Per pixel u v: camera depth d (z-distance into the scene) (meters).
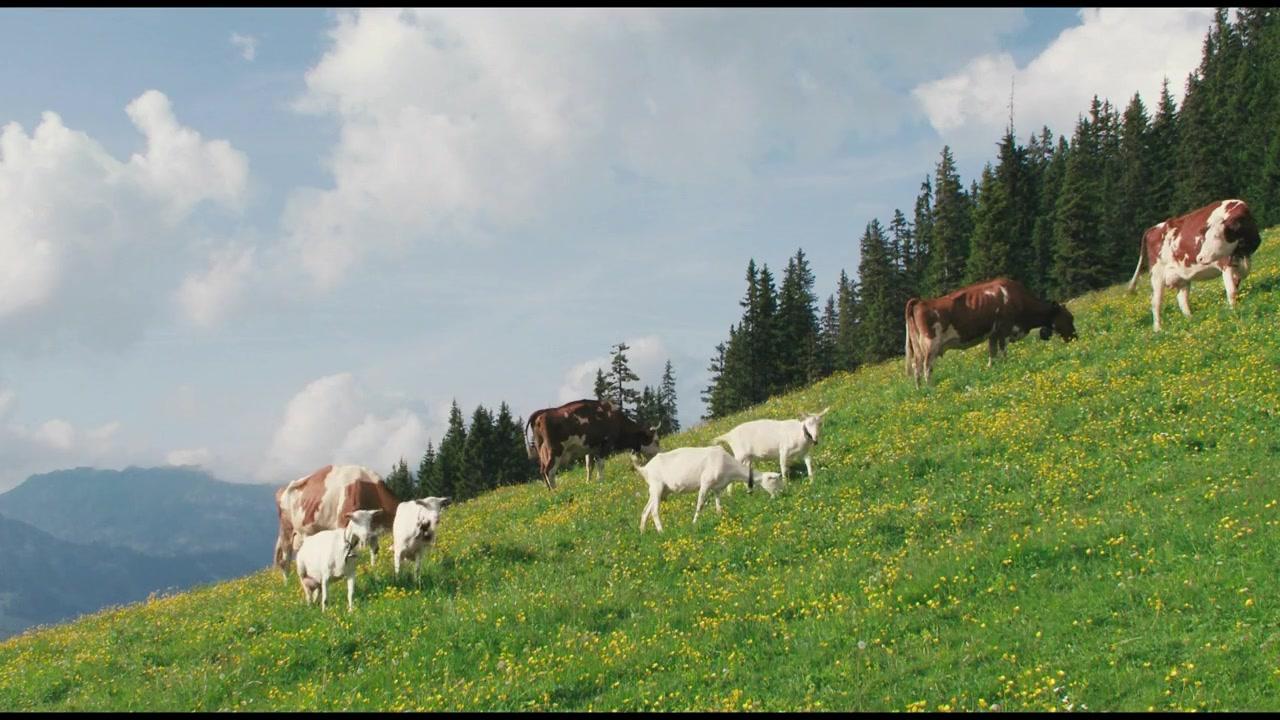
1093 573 11.89
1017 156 82.88
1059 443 17.72
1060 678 9.43
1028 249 74.31
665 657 11.62
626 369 80.38
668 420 111.19
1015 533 13.93
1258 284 24.11
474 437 98.44
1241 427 16.22
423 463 117.12
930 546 14.48
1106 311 27.69
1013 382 22.38
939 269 82.31
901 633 11.37
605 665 11.46
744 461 19.95
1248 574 10.79
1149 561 11.82
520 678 11.30
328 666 12.76
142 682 13.09
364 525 15.11
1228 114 88.38
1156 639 9.88
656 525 18.31
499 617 13.62
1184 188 78.31
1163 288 24.11
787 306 81.62
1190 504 13.48
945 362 27.08
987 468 17.56
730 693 10.20
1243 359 19.14
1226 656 9.27
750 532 16.67
